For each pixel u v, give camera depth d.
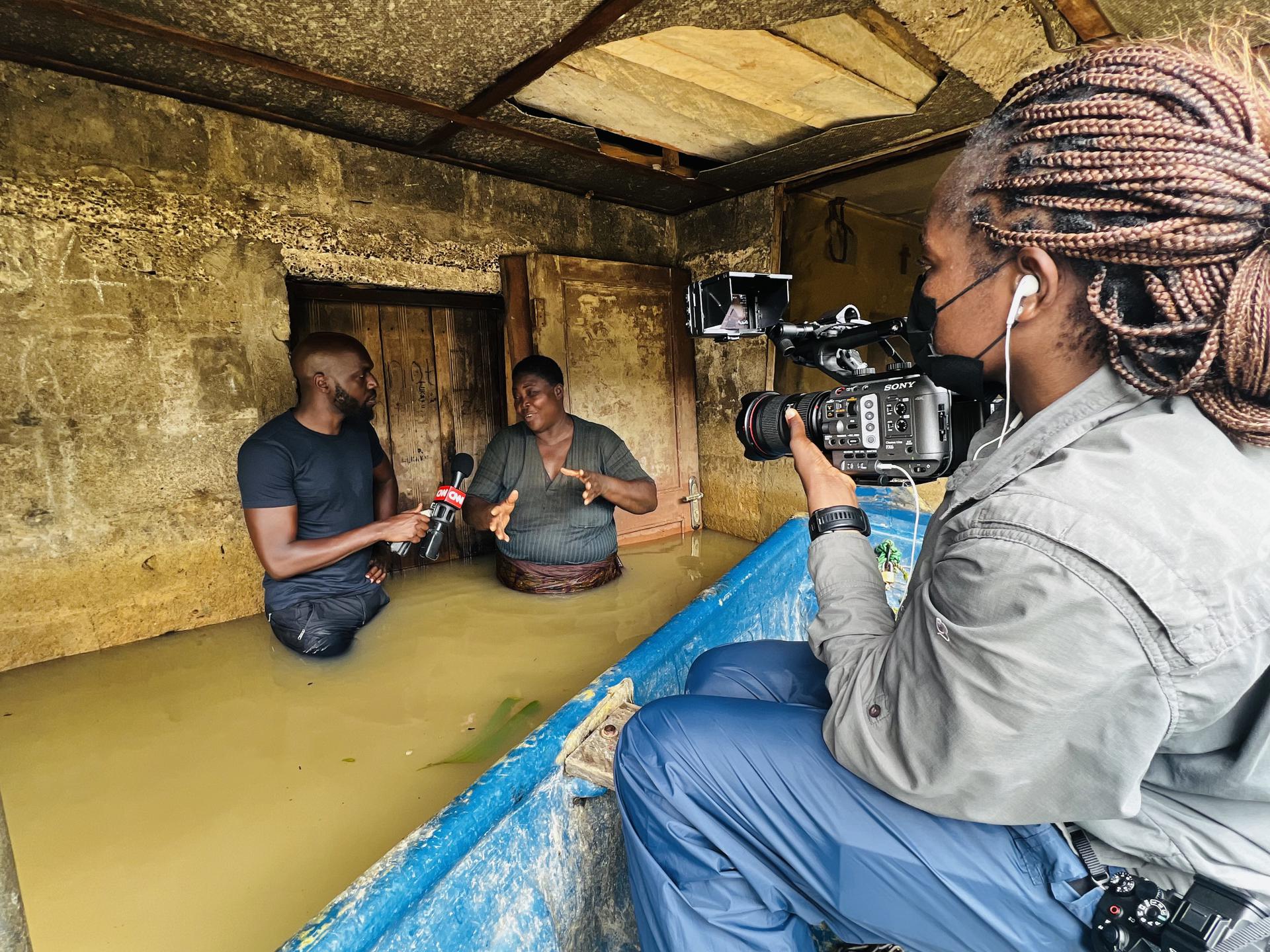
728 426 3.99
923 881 0.80
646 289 3.81
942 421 0.98
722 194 3.68
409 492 3.28
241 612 2.71
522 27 1.90
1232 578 0.57
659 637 1.66
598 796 1.26
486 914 1.00
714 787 0.91
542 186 3.43
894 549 2.30
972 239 0.71
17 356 2.21
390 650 2.31
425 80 2.24
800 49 2.11
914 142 2.96
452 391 3.38
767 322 1.50
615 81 2.31
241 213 2.56
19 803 1.55
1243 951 0.64
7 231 2.15
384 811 1.51
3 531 2.24
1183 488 0.59
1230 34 0.68
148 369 2.43
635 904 1.00
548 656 2.26
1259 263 0.56
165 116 2.37
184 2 1.76
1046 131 0.64
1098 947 0.70
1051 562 0.60
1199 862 0.68
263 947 1.18
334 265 2.80
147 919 1.24
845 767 0.83
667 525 4.01
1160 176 0.58
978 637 0.64
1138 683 0.59
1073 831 0.76
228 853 1.39
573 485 2.78
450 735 1.80
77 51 2.04
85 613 2.40
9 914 0.53
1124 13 1.83
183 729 1.85
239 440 2.64
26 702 2.04
